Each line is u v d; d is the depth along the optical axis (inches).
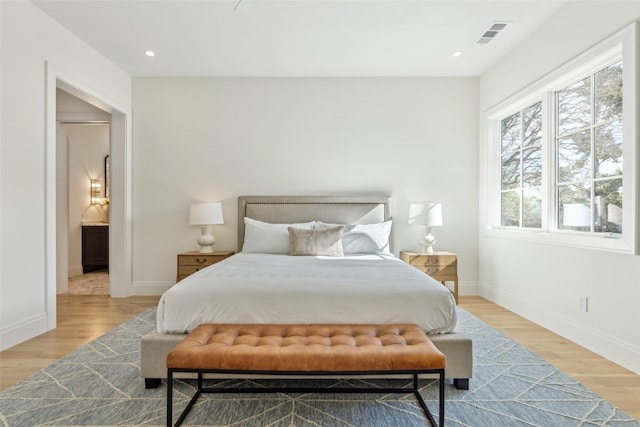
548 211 127.0
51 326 121.2
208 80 175.2
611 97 102.4
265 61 157.5
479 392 79.6
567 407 73.4
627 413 71.1
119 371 89.0
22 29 111.2
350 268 107.8
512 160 157.6
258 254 145.4
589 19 104.1
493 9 116.9
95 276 228.5
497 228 161.9
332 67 163.8
